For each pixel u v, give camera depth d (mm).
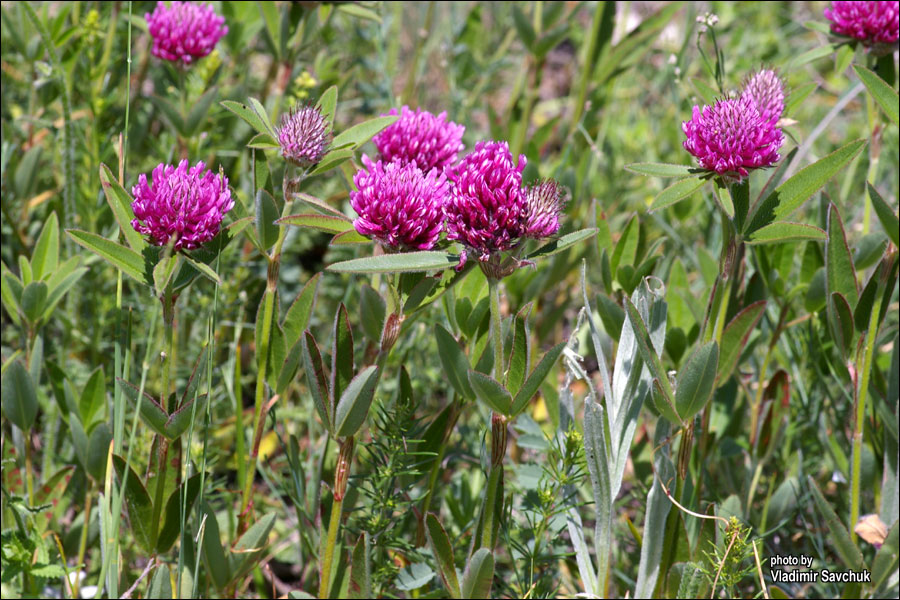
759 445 3084
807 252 3100
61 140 3811
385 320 2439
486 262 2158
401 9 5102
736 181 2287
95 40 3936
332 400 2336
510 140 4438
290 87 4277
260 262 4051
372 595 2797
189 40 3354
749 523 3143
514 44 5910
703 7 5039
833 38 3062
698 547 2646
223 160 4297
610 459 2594
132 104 4309
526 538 2859
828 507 2732
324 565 2561
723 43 5598
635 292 2535
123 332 3816
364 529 2742
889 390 2955
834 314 2680
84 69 3967
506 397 2275
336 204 4516
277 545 3559
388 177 2143
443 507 3453
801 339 3494
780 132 2256
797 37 6152
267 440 3936
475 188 2059
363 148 3730
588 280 4656
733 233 2445
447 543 2486
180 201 2186
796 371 3459
